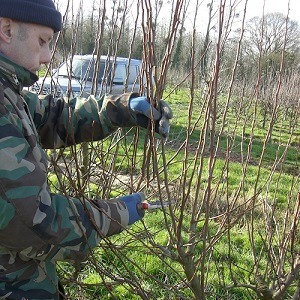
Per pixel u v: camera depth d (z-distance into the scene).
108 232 1.28
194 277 1.60
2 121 1.12
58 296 1.45
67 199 1.21
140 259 3.48
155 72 1.37
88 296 2.67
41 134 1.57
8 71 1.23
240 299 3.16
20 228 1.11
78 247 1.23
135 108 1.44
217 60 1.37
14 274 1.28
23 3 1.19
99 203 1.29
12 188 1.09
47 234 1.15
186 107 9.74
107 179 2.07
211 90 1.41
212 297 2.98
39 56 1.30
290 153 9.41
